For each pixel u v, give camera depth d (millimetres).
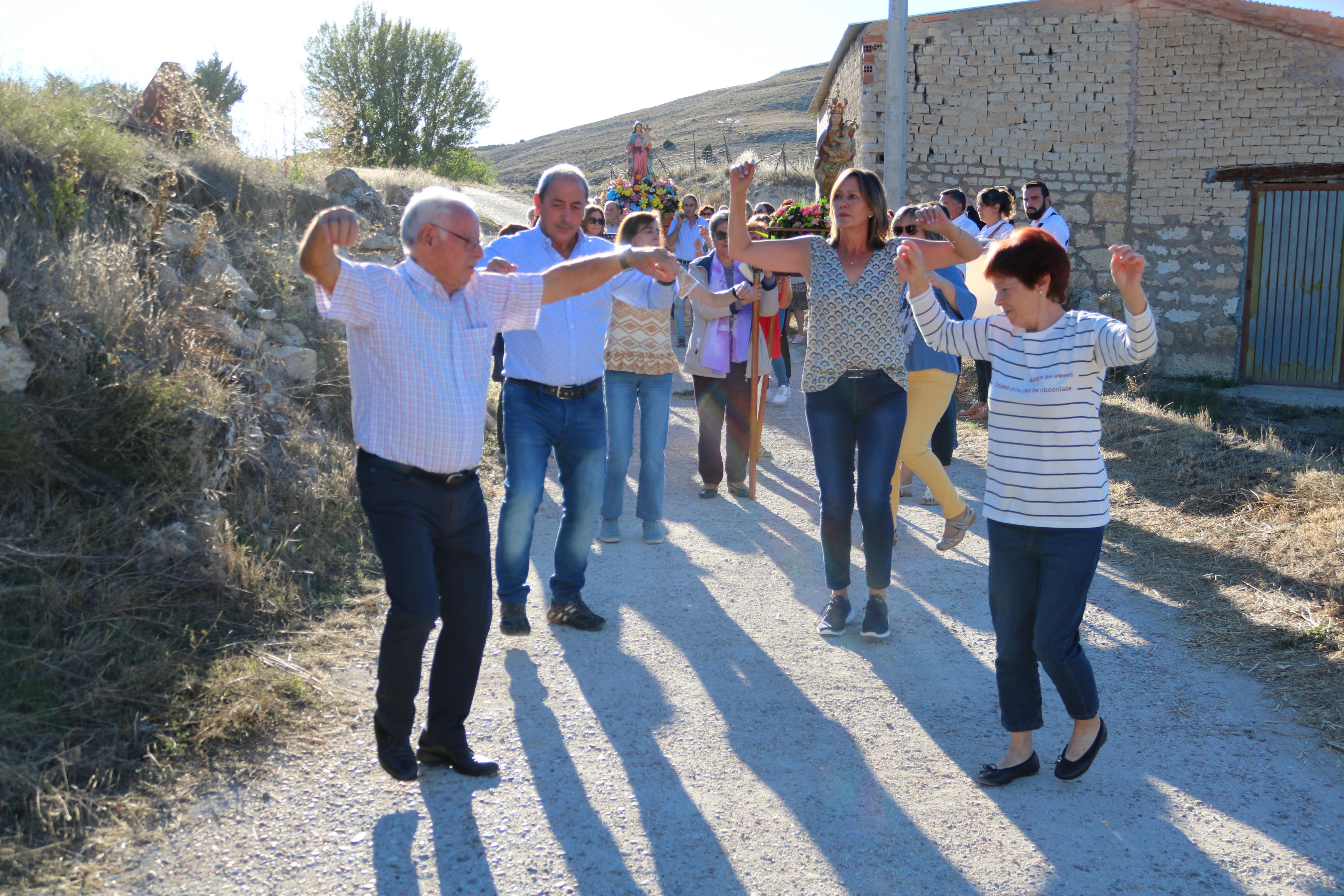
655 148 65875
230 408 5141
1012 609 3209
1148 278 12328
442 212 2928
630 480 7539
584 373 4457
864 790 3266
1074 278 12430
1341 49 11336
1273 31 11508
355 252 8469
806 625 4707
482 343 3084
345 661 4086
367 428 2984
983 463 7871
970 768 3426
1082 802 3195
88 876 2652
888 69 11578
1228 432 8438
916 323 3477
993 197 7949
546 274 3234
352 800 3127
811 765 3426
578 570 4637
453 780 3283
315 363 6457
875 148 12508
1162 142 12047
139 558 4055
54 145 6008
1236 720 3730
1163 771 3385
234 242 7012
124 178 6438
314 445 5758
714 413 6758
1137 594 5043
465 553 3166
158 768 3154
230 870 2744
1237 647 4340
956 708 3881
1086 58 12062
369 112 38719
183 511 4379
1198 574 5203
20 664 3377
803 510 6684
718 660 4293
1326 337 11906
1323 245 11781
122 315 4957
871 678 4137
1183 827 3049
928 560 5688
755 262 4383
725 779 3328
